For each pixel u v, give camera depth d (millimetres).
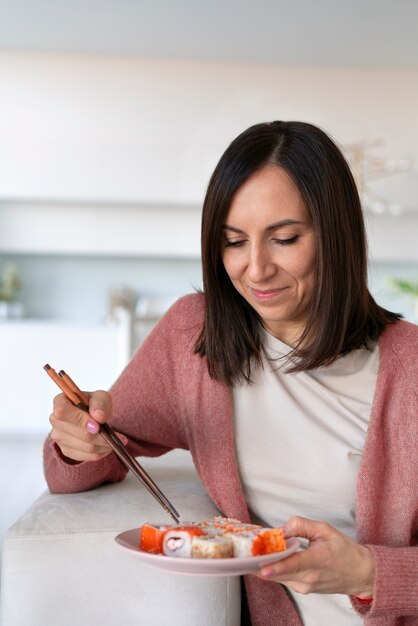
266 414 1331
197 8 4902
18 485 4242
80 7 4934
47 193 5863
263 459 1330
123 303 6273
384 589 1105
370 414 1310
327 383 1340
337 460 1296
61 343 5789
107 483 1456
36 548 1230
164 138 5891
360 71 5875
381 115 5887
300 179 1172
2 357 5758
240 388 1347
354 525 1326
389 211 5547
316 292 1233
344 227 1225
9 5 4926
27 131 5840
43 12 5020
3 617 1231
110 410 1205
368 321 1338
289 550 991
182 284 6461
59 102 5836
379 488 1272
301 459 1312
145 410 1415
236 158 1179
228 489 1318
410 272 6371
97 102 5848
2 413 5766
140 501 1333
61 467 1341
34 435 5785
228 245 1230
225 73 5871
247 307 1339
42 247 6059
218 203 1199
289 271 1198
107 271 6438
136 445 1450
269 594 1302
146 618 1233
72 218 6062
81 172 5863
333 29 5172
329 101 5883
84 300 6430
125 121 5867
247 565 946
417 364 1297
